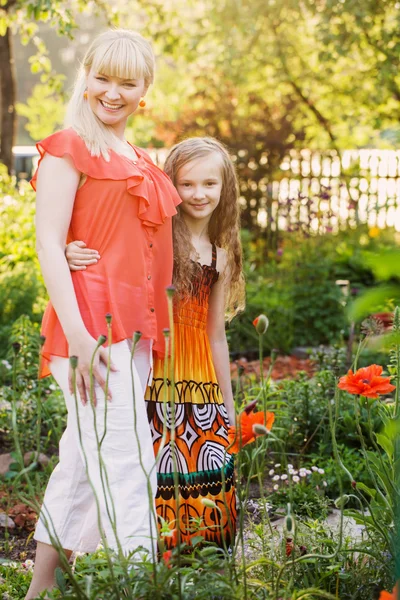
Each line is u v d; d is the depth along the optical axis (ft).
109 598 7.39
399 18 35.50
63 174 8.70
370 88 42.34
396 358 9.87
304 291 27.61
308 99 44.42
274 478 13.17
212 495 9.50
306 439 15.58
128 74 8.82
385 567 8.91
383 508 9.23
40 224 8.70
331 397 16.38
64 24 27.32
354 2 34.32
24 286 24.63
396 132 20.62
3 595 9.52
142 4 38.52
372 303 5.03
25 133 112.37
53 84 35.17
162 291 9.44
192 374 9.76
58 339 8.86
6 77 35.58
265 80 44.09
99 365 8.63
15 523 12.50
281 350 26.63
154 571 7.20
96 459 8.68
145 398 9.55
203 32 39.34
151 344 9.27
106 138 9.02
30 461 14.51
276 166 42.29
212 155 10.03
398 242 36.58
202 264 10.12
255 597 7.88
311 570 9.05
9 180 33.06
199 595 7.25
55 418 16.39
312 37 39.32
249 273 30.32
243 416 8.01
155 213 9.16
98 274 8.86
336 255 31.58
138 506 8.54
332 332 26.89
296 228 31.32
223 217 10.41
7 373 17.97
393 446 8.89
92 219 8.87
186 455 9.48
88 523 8.93
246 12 36.83
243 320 26.94
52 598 7.82
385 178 39.86
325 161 43.47
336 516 12.50
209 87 45.09
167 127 45.29
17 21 33.37
